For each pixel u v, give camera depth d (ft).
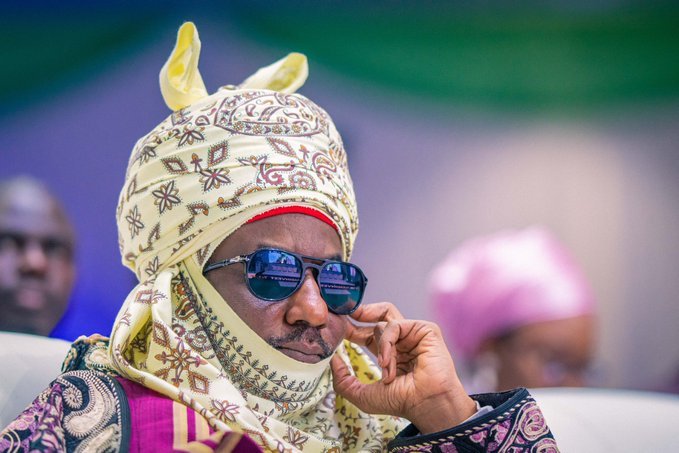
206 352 9.50
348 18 26.40
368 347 10.94
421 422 9.93
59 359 11.24
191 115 9.95
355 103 26.40
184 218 9.56
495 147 27.50
